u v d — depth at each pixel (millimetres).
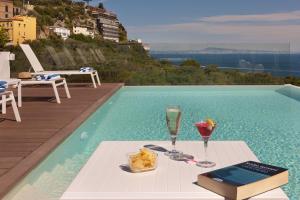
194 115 6234
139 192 1460
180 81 10203
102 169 1705
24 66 8945
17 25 44062
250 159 1815
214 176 1491
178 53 10523
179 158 1820
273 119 5891
